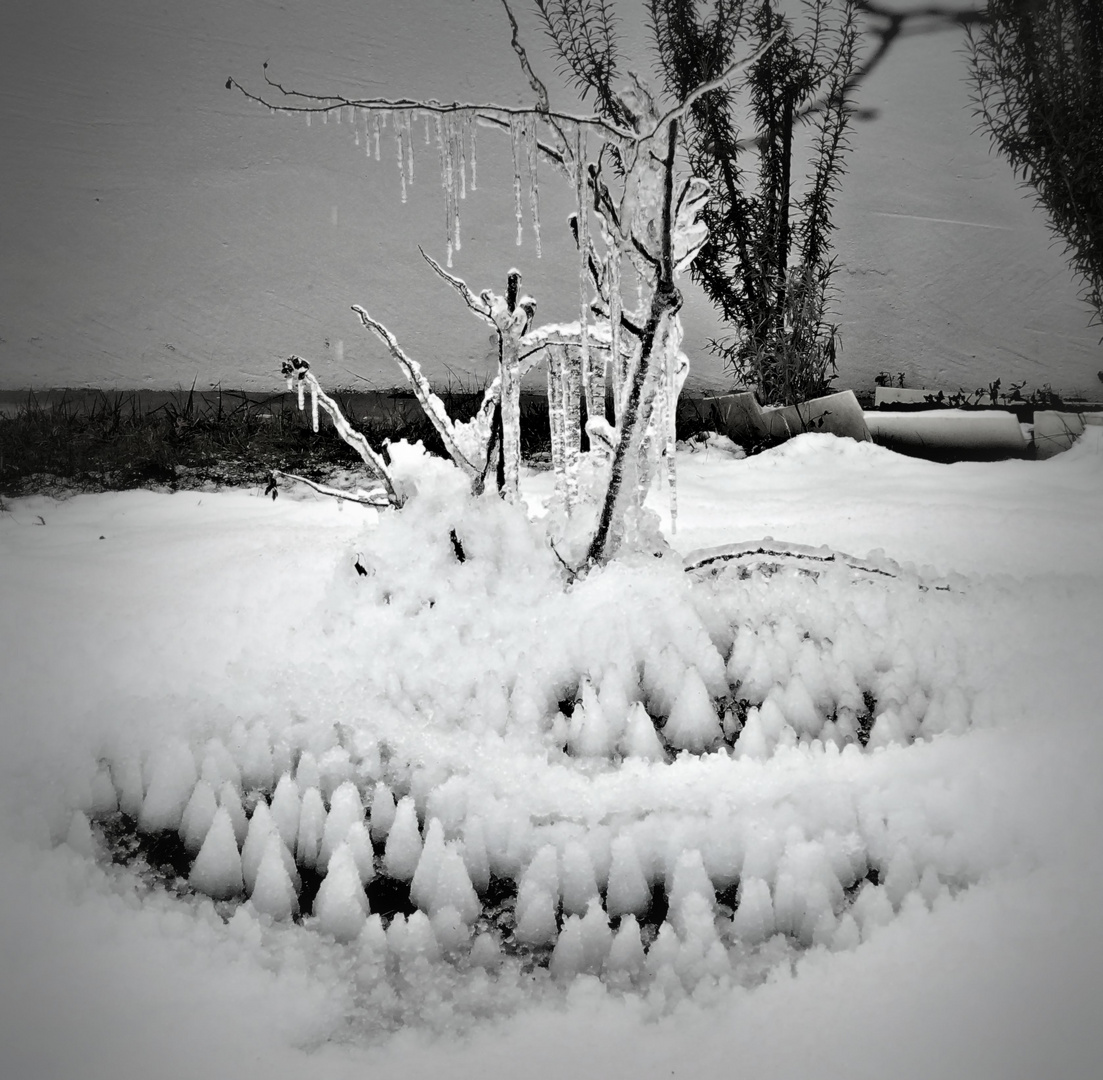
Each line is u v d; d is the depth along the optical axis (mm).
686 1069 1802
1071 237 7691
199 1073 1811
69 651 3410
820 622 3684
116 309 9305
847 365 9727
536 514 5457
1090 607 3666
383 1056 1850
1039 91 7441
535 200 3512
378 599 3584
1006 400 8703
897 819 2439
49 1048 1856
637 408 3455
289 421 7332
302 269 10102
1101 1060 1761
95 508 5750
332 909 2240
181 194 10734
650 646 3391
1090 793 2443
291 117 11688
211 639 3512
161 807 2648
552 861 2342
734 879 2438
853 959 2027
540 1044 1870
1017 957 1997
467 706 3105
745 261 7969
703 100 7867
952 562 4566
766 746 2916
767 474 6738
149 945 2127
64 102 11219
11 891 2260
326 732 2951
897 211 11461
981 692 3127
